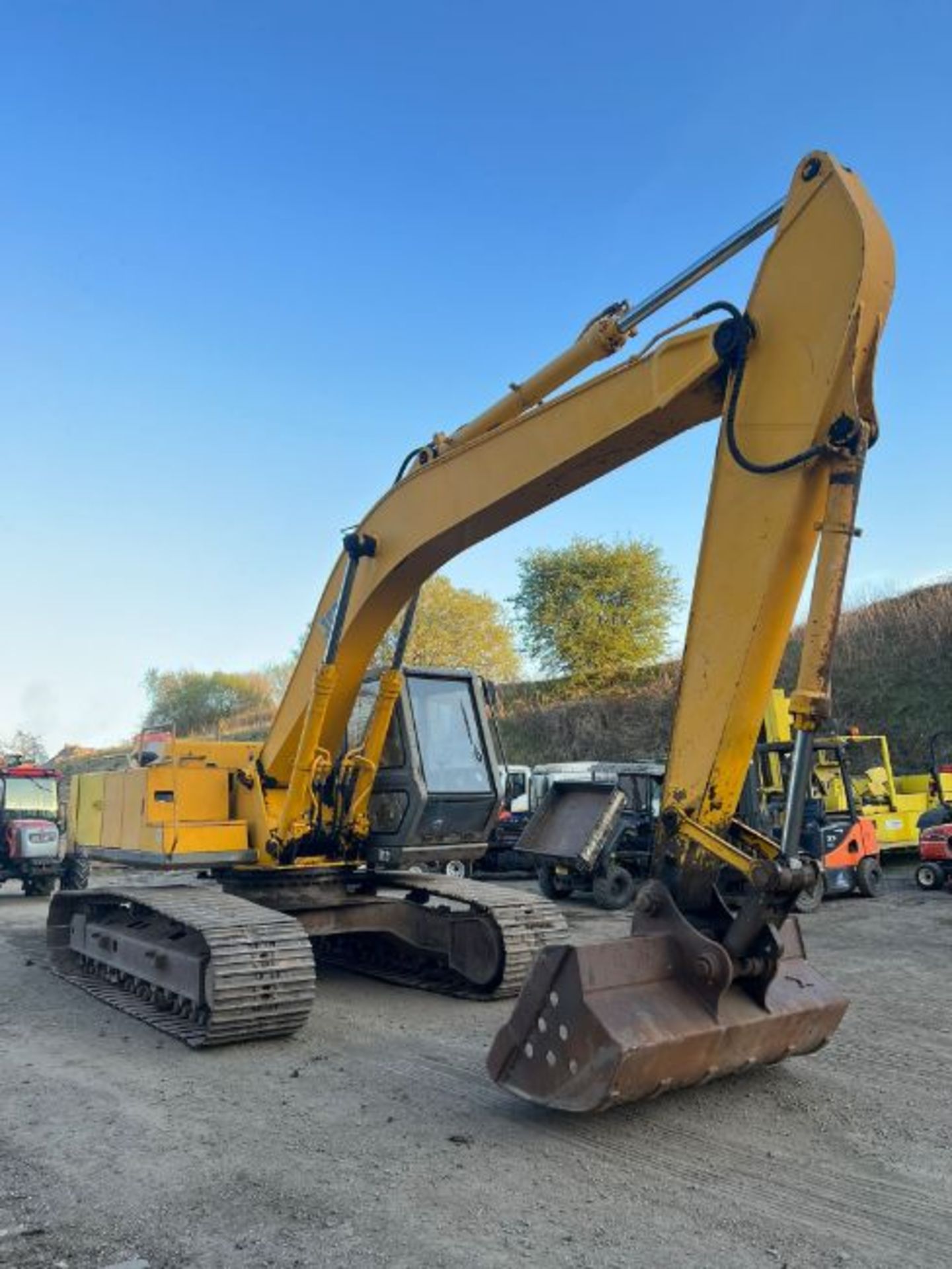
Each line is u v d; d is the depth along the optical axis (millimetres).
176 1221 3602
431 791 7438
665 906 4387
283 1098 5027
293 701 7625
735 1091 4953
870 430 4105
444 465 6066
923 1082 5164
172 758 7996
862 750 18734
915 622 22000
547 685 29234
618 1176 3938
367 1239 3438
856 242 4008
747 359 4320
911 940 9891
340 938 8922
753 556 4207
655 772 13898
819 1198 3748
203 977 6164
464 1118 4656
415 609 7520
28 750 35500
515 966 7152
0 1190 3918
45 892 15844
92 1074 5527
